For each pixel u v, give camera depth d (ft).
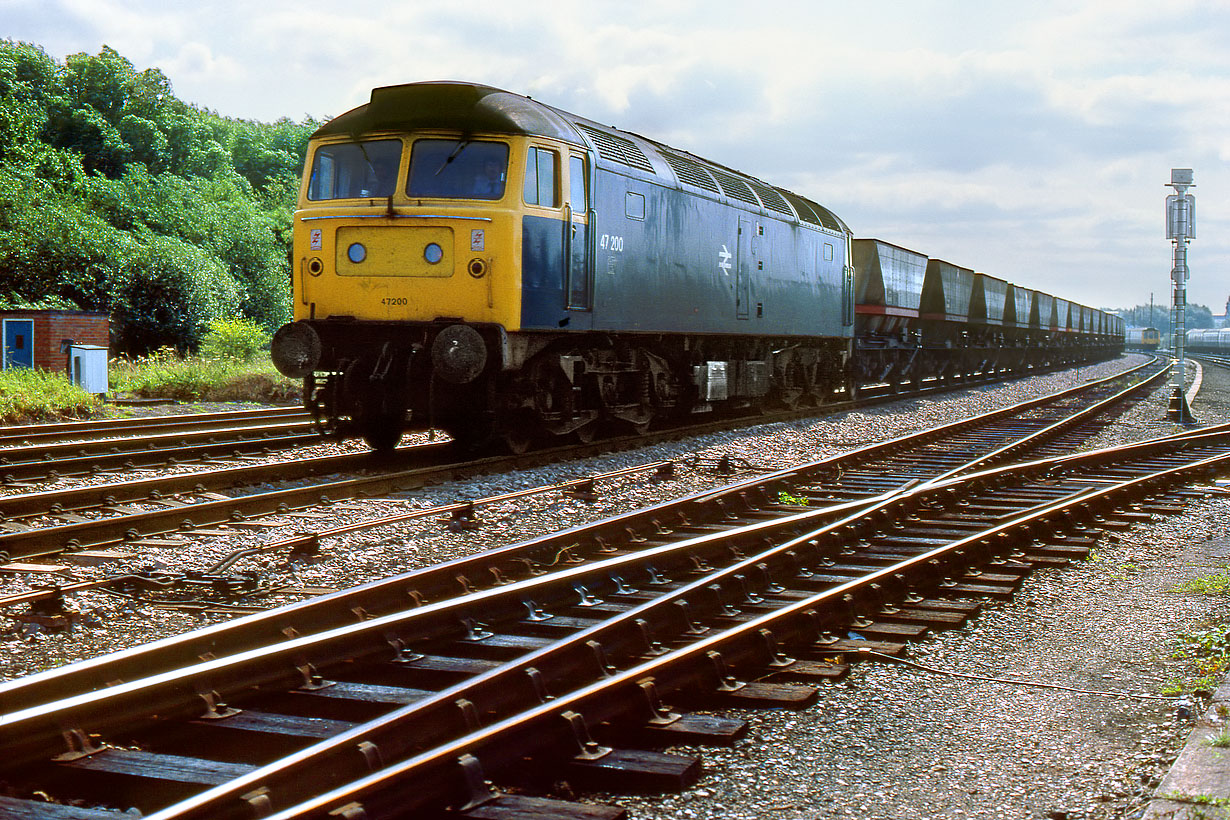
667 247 50.65
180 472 40.06
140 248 114.01
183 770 13.26
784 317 65.98
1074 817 13.23
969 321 128.16
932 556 25.95
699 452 48.49
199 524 29.53
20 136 148.25
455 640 19.49
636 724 15.62
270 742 14.69
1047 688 18.54
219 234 146.92
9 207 112.27
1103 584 26.81
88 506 32.30
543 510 33.22
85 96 188.55
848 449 53.21
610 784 13.92
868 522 31.12
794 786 14.15
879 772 14.70
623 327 46.91
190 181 180.86
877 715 16.96
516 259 39.37
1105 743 15.90
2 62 169.17
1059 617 23.50
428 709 14.30
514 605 21.34
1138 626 22.72
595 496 35.81
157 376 76.43
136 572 24.04
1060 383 133.80
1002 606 24.18
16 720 13.20
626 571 24.49
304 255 41.55
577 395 46.11
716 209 55.83
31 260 106.22
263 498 31.55
